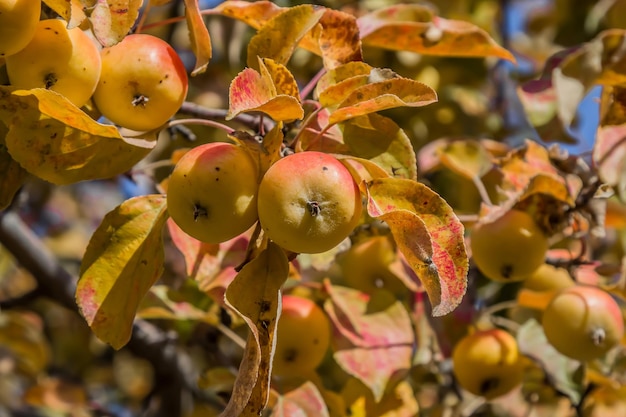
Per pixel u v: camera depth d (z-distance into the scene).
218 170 0.51
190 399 0.82
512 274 0.66
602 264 0.69
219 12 0.62
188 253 0.62
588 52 0.66
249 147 0.52
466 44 0.67
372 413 0.67
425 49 0.67
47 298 0.79
